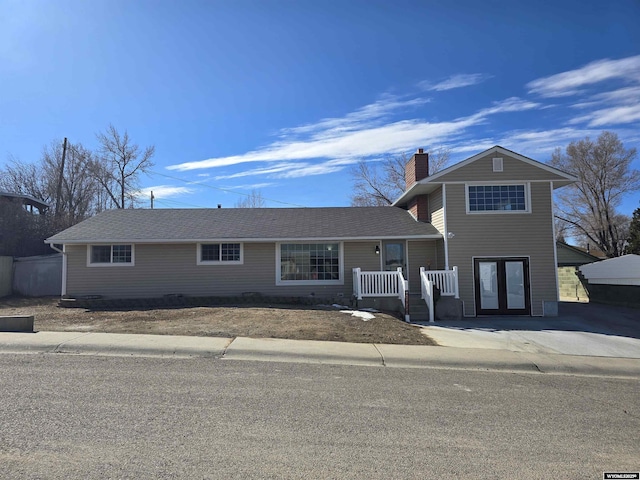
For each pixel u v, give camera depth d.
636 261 21.12
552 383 7.71
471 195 17.14
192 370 7.61
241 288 18.00
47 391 6.14
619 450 4.64
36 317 13.36
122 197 38.38
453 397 6.50
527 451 4.55
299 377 7.35
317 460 4.18
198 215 20.47
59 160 34.34
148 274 17.89
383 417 5.48
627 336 12.61
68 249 17.86
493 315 16.67
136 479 3.68
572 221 39.72
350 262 18.12
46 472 3.76
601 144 38.06
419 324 14.37
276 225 18.98
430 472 3.99
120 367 7.68
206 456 4.18
